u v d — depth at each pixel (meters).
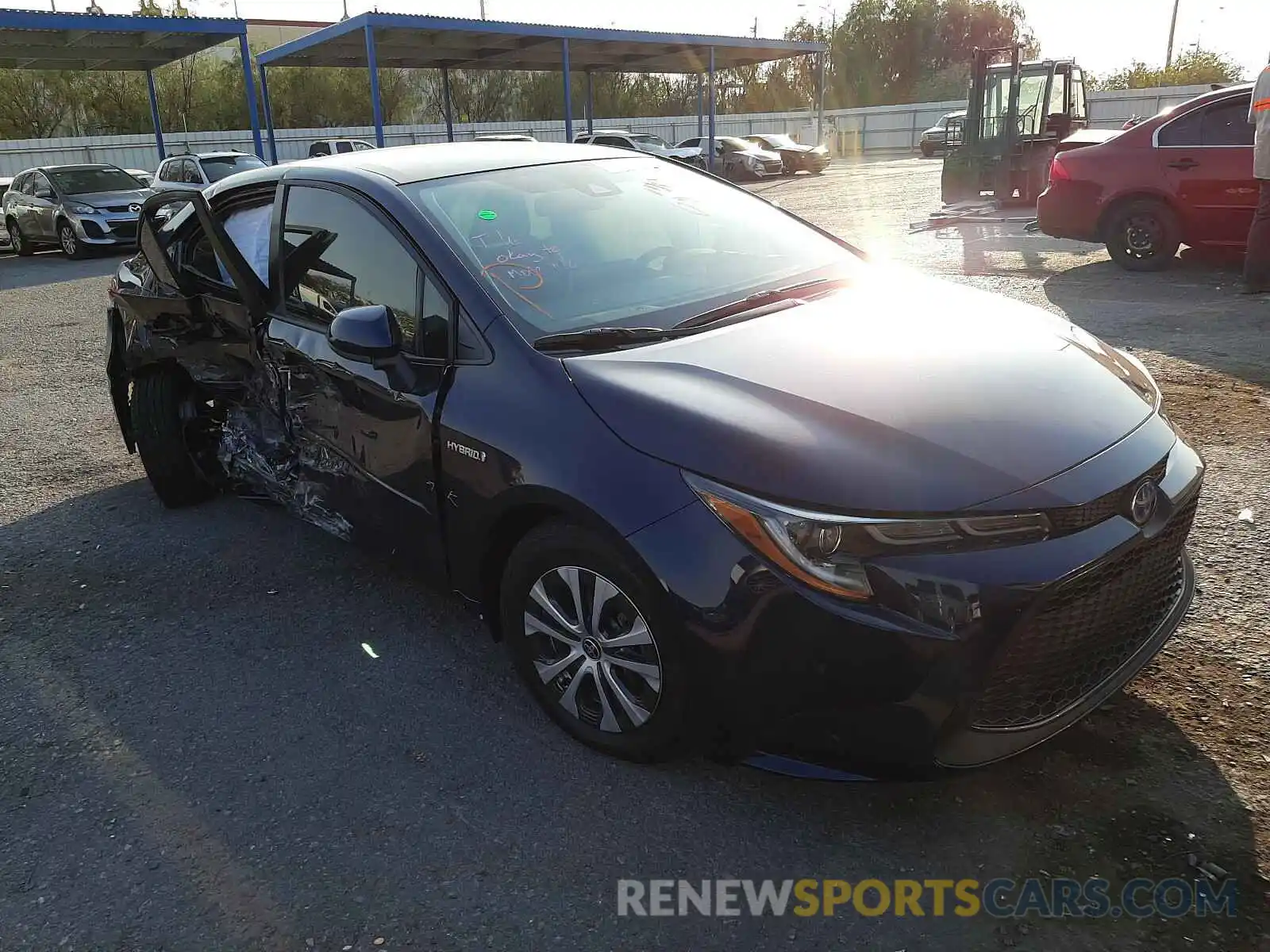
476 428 2.66
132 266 4.81
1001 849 2.23
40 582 3.97
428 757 2.70
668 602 2.23
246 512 4.62
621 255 3.22
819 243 3.68
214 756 2.77
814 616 2.06
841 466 2.13
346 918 2.16
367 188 3.24
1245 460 4.24
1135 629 2.37
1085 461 2.22
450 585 3.00
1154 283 8.08
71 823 2.52
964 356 2.59
